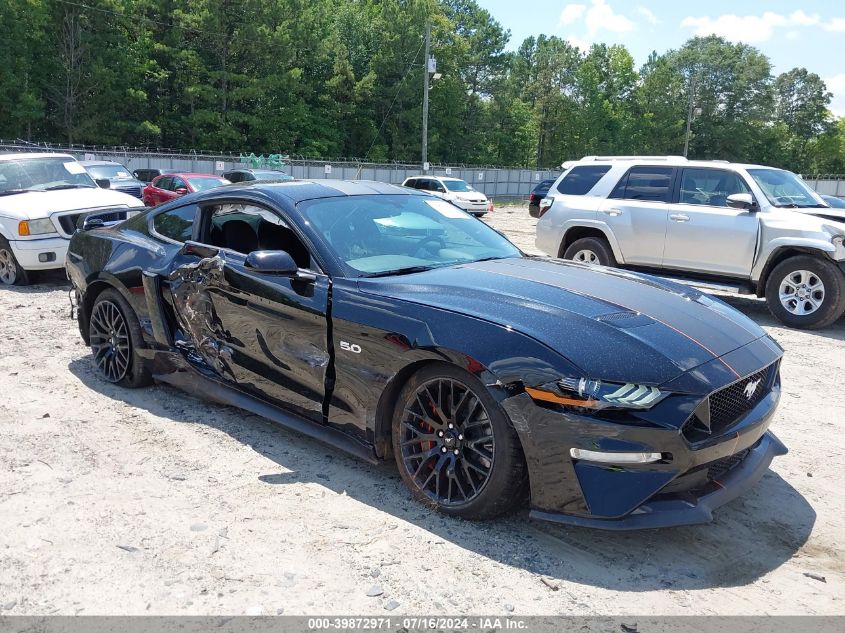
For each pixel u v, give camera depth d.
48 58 51.84
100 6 51.84
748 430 3.22
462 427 3.30
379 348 3.52
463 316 3.31
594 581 2.94
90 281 5.32
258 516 3.41
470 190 30.88
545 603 2.77
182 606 2.70
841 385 6.06
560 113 89.38
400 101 66.81
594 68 92.25
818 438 4.75
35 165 10.67
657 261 9.41
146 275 4.81
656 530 3.39
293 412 4.07
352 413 3.71
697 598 2.84
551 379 2.99
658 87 91.81
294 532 3.26
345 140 68.00
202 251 4.55
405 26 66.38
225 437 4.39
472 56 77.31
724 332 3.46
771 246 8.44
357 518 3.40
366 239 4.15
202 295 4.48
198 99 56.78
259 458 4.09
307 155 61.97
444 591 2.83
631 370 2.98
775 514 3.59
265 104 59.66
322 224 4.11
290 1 59.28
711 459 3.05
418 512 3.46
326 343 3.78
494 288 3.58
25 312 8.00
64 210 9.50
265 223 4.36
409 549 3.13
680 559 3.14
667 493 3.05
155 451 4.16
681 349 3.16
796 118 109.06
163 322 4.80
